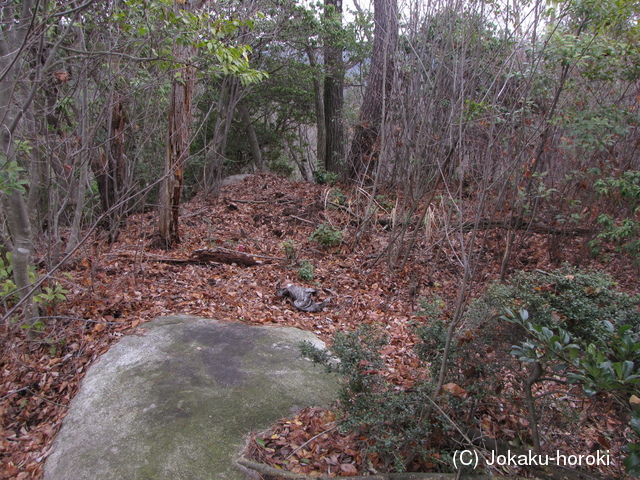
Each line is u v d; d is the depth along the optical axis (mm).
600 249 6625
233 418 3602
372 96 10562
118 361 4445
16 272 4684
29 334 4953
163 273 6781
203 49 5129
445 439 2910
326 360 3199
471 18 5512
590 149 5961
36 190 5129
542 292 3027
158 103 7641
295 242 8633
